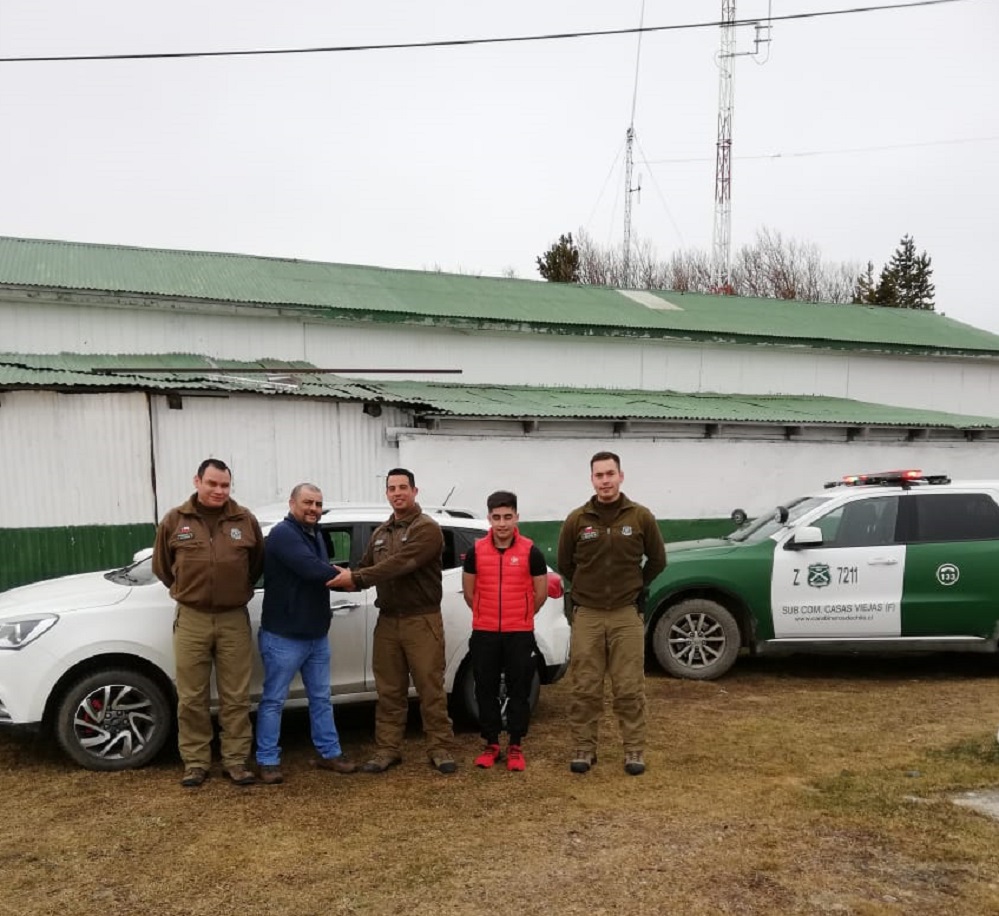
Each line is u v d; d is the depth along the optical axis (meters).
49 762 5.48
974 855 3.96
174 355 13.23
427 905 3.57
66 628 5.20
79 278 13.21
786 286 47.19
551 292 18.36
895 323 20.77
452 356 15.15
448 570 6.31
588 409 12.89
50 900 3.63
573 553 5.42
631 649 5.31
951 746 5.65
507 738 6.05
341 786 5.04
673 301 19.44
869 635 7.69
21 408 9.84
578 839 4.22
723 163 30.53
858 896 3.59
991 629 7.69
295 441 11.00
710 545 8.25
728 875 3.80
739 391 17.55
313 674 5.33
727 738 5.97
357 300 14.80
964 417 15.84
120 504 10.21
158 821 4.49
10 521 9.81
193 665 5.02
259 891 3.71
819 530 7.67
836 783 4.99
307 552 5.06
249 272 15.50
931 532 7.80
